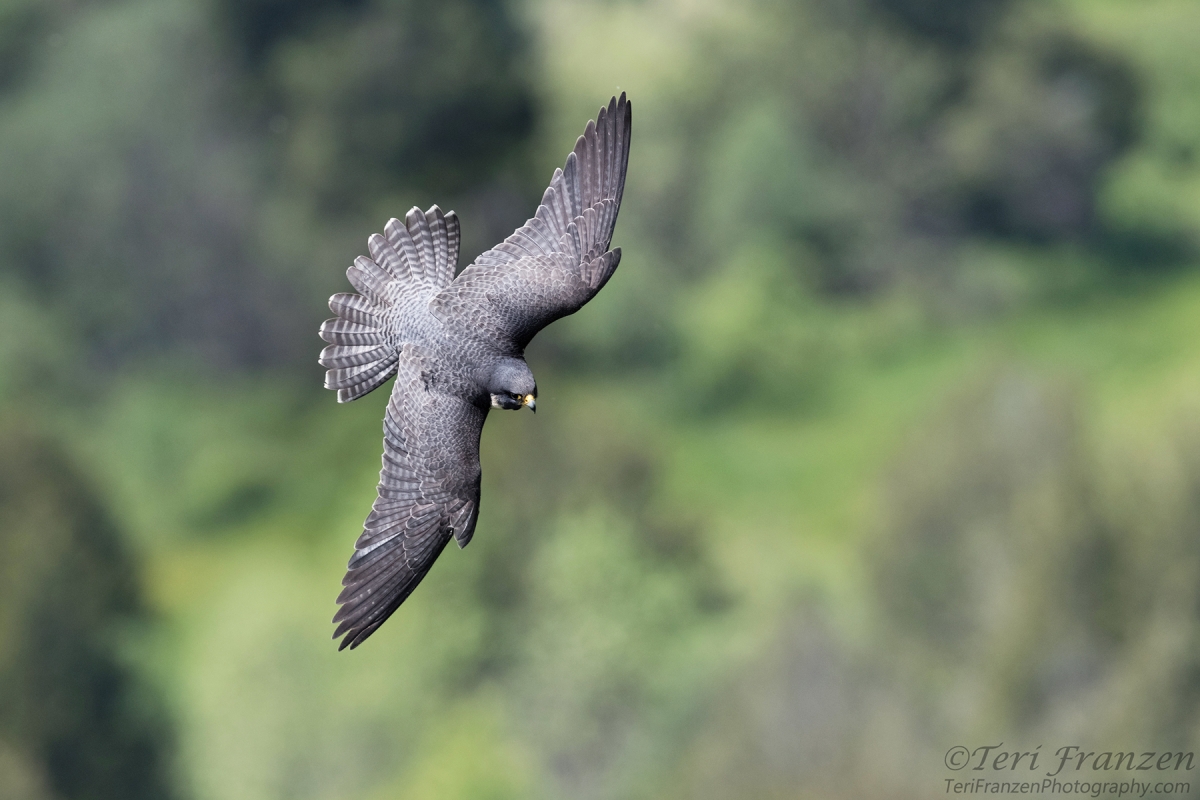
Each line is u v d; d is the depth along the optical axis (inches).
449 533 358.6
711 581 1699.1
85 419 2694.4
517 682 1540.4
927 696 1427.2
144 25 2773.1
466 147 2751.0
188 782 1520.7
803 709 1354.6
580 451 1691.7
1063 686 1365.7
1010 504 1553.9
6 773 1393.9
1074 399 1587.1
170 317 2800.2
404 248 378.9
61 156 2716.5
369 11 2755.9
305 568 2402.8
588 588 1541.6
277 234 2755.9
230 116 2770.7
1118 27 3435.0
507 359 364.8
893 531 1617.9
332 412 2763.3
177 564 2429.9
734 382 2827.3
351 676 1542.8
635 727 1493.6
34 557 1539.1
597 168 386.3
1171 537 1355.8
